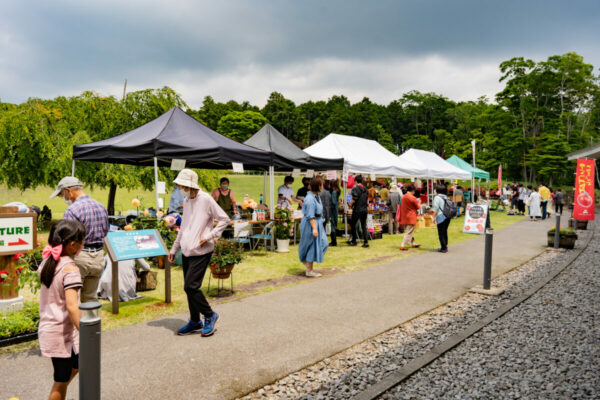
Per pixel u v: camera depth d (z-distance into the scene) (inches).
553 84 2281.0
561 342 179.9
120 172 564.7
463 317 211.9
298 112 4771.2
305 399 127.6
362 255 389.7
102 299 234.1
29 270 195.3
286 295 244.1
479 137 2913.4
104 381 134.0
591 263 368.8
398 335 185.2
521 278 303.3
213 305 221.9
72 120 583.8
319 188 286.8
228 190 417.4
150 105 627.8
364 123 4485.7
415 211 422.3
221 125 4079.7
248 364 149.6
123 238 212.2
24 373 140.2
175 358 153.4
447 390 136.3
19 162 541.0
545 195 836.0
